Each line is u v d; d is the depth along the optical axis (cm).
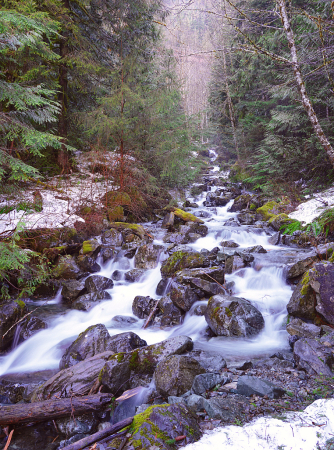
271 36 1062
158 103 1177
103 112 1158
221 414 239
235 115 2041
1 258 461
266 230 987
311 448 196
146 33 1332
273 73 1252
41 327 520
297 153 1189
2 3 734
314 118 582
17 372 409
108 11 1241
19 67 916
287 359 362
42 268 634
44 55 841
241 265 671
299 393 276
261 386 276
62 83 1177
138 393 312
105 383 314
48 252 708
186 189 1733
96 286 648
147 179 1200
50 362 436
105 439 225
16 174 577
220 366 341
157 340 467
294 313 459
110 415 292
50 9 979
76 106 1366
